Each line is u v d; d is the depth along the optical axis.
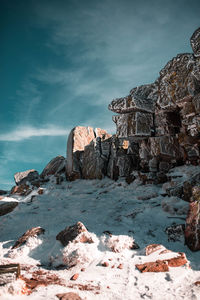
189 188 6.52
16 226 7.20
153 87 10.19
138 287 3.20
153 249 4.36
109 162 12.33
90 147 12.96
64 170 14.36
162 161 9.98
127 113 10.22
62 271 3.99
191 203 4.93
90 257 4.36
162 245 4.57
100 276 3.63
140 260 4.07
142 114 9.90
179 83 8.27
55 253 4.69
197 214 4.64
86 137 14.23
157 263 3.77
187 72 8.07
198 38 7.77
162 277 3.43
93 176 12.16
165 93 8.69
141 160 10.88
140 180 10.09
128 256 4.34
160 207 6.95
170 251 4.22
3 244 5.68
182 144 8.87
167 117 9.55
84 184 11.83
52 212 8.20
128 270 3.75
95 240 4.96
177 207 6.36
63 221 7.07
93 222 6.60
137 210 7.09
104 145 13.09
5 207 8.63
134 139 10.67
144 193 8.83
